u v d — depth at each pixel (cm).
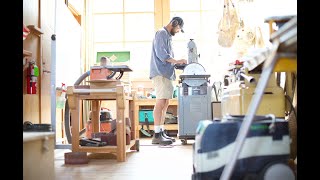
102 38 632
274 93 248
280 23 197
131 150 394
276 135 148
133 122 409
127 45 631
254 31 411
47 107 348
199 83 455
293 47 118
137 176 245
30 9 318
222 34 438
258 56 149
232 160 130
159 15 628
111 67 333
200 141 151
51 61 348
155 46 455
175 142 488
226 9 438
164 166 285
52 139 185
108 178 239
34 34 318
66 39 473
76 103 321
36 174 166
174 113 610
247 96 254
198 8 623
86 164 303
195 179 157
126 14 632
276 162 146
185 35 616
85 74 380
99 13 631
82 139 334
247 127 125
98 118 409
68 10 487
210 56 611
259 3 410
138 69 624
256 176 145
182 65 468
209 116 451
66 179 238
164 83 458
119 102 319
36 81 296
